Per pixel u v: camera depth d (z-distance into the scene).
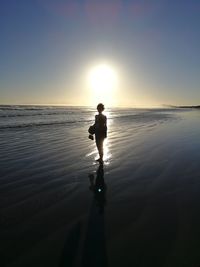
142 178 8.03
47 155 11.11
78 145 13.70
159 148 12.83
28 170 8.80
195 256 4.11
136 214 5.58
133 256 4.11
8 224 5.10
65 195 6.63
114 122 31.06
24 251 4.23
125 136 17.44
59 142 14.59
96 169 9.05
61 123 27.53
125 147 13.14
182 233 4.79
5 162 9.79
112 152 11.89
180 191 6.95
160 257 4.08
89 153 11.66
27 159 10.34
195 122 31.14
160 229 4.94
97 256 4.11
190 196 6.60
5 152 11.58
